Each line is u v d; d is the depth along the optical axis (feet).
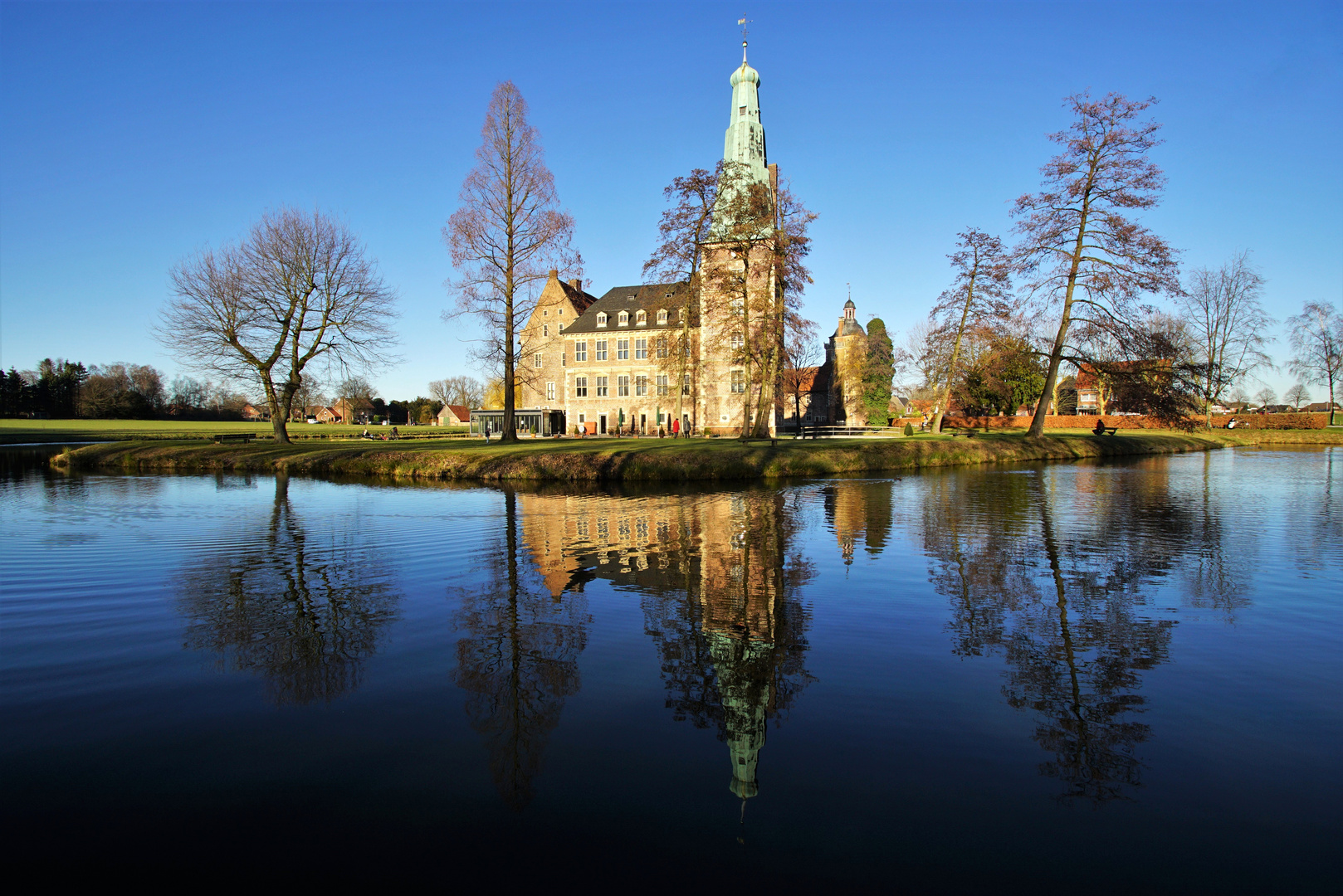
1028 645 23.66
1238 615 26.86
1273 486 72.18
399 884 12.17
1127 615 26.96
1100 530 45.27
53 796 14.78
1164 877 12.28
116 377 334.44
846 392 238.68
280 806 14.52
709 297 121.29
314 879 12.32
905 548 39.70
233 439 148.05
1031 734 17.39
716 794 14.94
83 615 27.27
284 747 16.89
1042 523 48.49
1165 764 16.05
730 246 117.39
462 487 75.20
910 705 19.08
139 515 54.49
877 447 101.19
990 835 13.50
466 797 14.83
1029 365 130.41
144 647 23.66
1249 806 14.42
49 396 312.50
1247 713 18.52
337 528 47.24
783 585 31.65
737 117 162.61
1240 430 172.35
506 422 115.14
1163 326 177.47
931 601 28.94
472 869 12.57
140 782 15.31
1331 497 62.49
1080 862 12.69
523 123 112.68
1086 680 20.65
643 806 14.49
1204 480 79.56
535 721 18.26
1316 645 23.41
